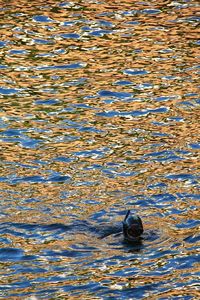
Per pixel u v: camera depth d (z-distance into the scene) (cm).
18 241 3600
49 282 3309
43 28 6331
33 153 4516
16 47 6012
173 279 3322
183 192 4056
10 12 6619
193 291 3244
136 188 4106
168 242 3578
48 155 4488
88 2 6856
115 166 4356
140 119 4947
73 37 6188
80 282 3309
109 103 5175
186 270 3378
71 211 3859
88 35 6222
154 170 4303
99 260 3444
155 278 3325
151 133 4756
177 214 3844
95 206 3916
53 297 3212
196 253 3491
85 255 3488
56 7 6738
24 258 3478
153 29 6341
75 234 3647
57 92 5334
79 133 4769
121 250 3519
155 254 3488
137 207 3912
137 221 3578
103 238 3603
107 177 4228
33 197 4003
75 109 5094
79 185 4138
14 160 4422
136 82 5459
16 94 5303
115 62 5781
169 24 6425
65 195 4025
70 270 3391
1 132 4778
